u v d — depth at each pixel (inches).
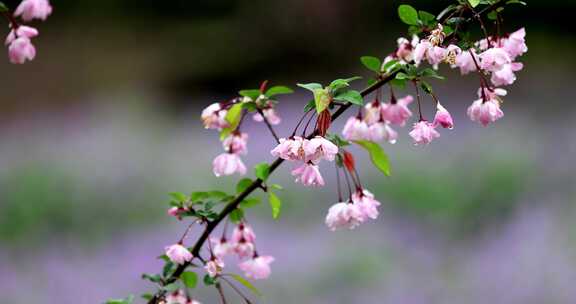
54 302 253.8
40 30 837.2
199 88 751.7
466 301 235.6
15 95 729.0
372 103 102.9
